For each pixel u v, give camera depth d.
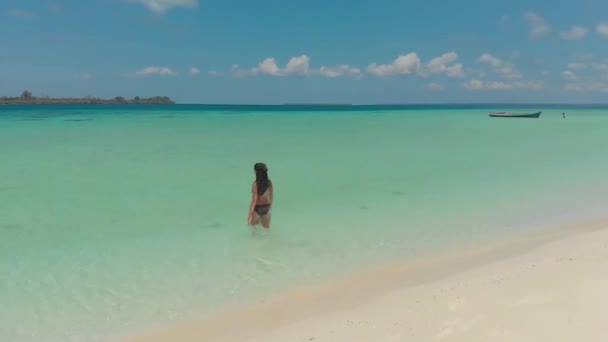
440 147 19.98
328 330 4.52
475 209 9.31
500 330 4.15
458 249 7.00
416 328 4.36
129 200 9.97
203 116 49.28
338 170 13.84
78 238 7.47
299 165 14.77
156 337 4.57
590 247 6.57
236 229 7.99
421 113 69.81
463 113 70.44
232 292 5.56
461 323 4.36
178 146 19.45
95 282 5.82
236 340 4.46
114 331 4.69
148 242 7.29
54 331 4.68
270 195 8.02
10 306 5.16
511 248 6.97
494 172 13.61
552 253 6.47
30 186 11.20
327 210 9.23
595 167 14.57
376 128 32.16
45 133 24.84
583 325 4.09
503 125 36.94
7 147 18.31
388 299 5.19
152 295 5.48
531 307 4.52
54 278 5.92
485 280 5.46
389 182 12.05
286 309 5.11
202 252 6.89
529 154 17.75
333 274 6.07
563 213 9.00
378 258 6.64
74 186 11.24
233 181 12.06
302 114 60.00
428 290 5.34
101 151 17.47
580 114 68.94
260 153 17.48
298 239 7.48
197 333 4.63
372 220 8.53
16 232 7.74
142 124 33.81
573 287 4.85
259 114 57.75
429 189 11.20
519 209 9.32
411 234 7.73
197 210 9.20
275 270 6.21
